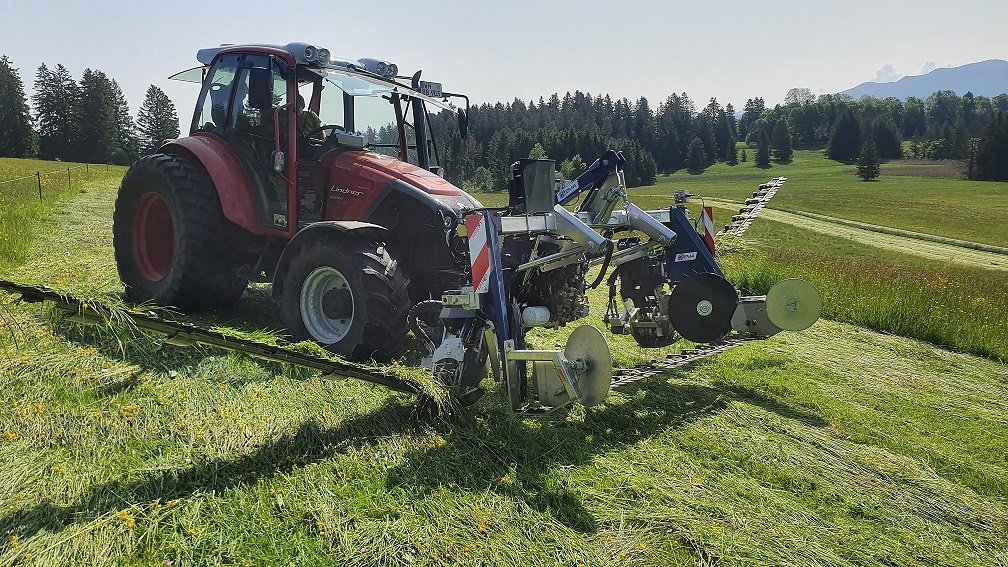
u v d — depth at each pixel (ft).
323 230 14.98
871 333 23.32
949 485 11.62
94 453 9.91
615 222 15.33
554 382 11.88
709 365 17.74
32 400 11.25
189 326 9.63
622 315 17.66
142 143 302.45
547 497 10.11
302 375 13.42
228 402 11.96
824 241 92.63
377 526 8.87
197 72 21.70
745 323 16.08
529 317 13.70
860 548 9.53
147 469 9.49
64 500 8.77
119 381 12.37
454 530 8.97
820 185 264.93
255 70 16.62
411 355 15.70
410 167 17.24
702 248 15.87
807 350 20.18
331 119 18.20
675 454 11.99
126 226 19.33
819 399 15.51
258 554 8.20
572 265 15.12
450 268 16.38
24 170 108.58
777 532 9.69
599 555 8.77
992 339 21.99
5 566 7.52
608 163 15.15
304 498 9.36
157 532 8.36
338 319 15.21
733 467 11.72
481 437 11.77
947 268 73.26
